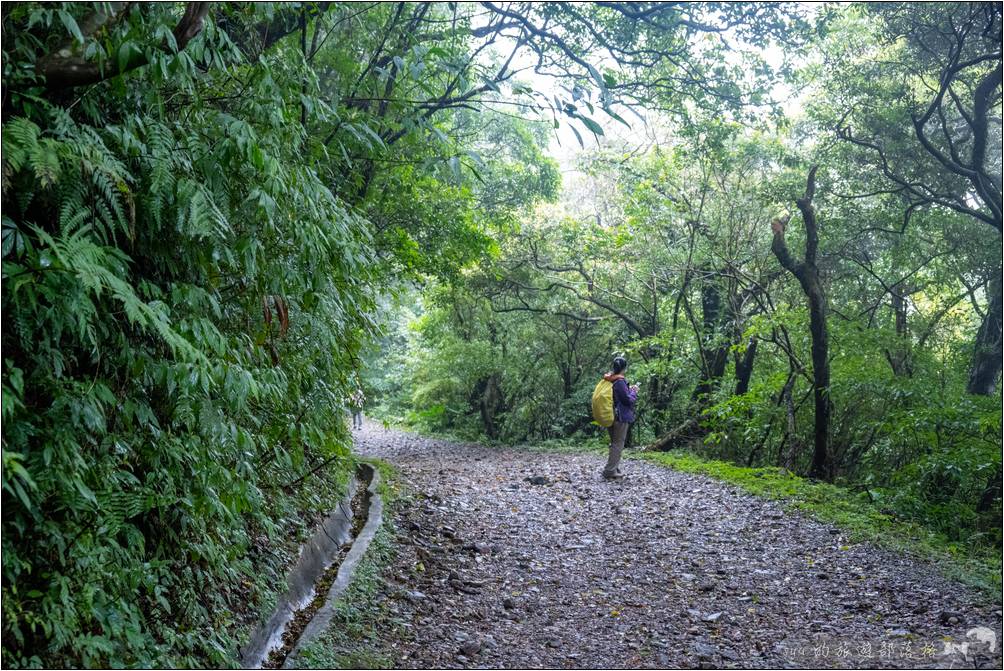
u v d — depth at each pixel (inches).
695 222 596.1
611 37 422.6
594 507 373.7
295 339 197.5
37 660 109.0
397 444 724.0
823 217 570.3
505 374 760.3
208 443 154.1
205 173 140.6
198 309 146.6
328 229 168.2
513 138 739.4
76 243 107.3
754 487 405.1
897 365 520.7
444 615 213.6
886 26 486.0
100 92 135.7
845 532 314.0
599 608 233.0
